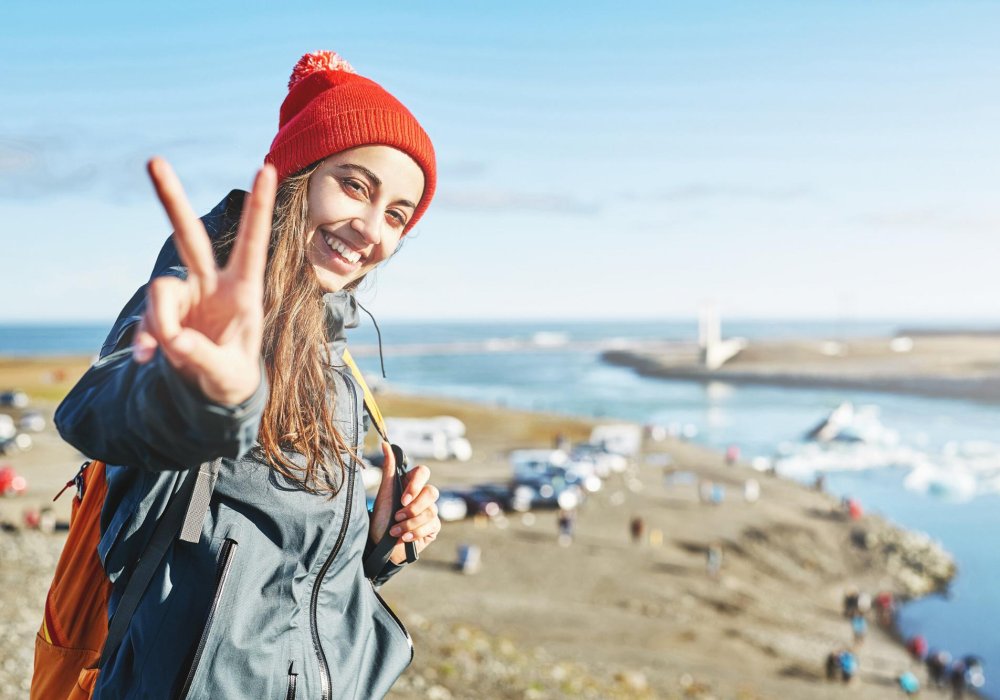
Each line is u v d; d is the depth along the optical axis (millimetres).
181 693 1162
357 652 1385
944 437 116312
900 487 83875
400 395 112312
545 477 59094
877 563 55156
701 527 55188
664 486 68938
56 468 49188
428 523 1637
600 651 28609
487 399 153250
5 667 8289
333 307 1406
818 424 118312
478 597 34219
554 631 30703
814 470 91250
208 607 1194
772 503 65500
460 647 18203
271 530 1241
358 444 1408
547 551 43969
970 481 84562
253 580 1224
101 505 1394
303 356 1250
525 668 18266
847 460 97312
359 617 1406
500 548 43625
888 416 141125
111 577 1221
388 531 1598
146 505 1203
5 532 20062
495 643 21531
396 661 1469
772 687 28672
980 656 40562
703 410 144625
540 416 104688
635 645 30641
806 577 50906
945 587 53156
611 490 64188
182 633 1189
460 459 73875
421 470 1636
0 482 38188
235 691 1196
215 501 1233
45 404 85375
